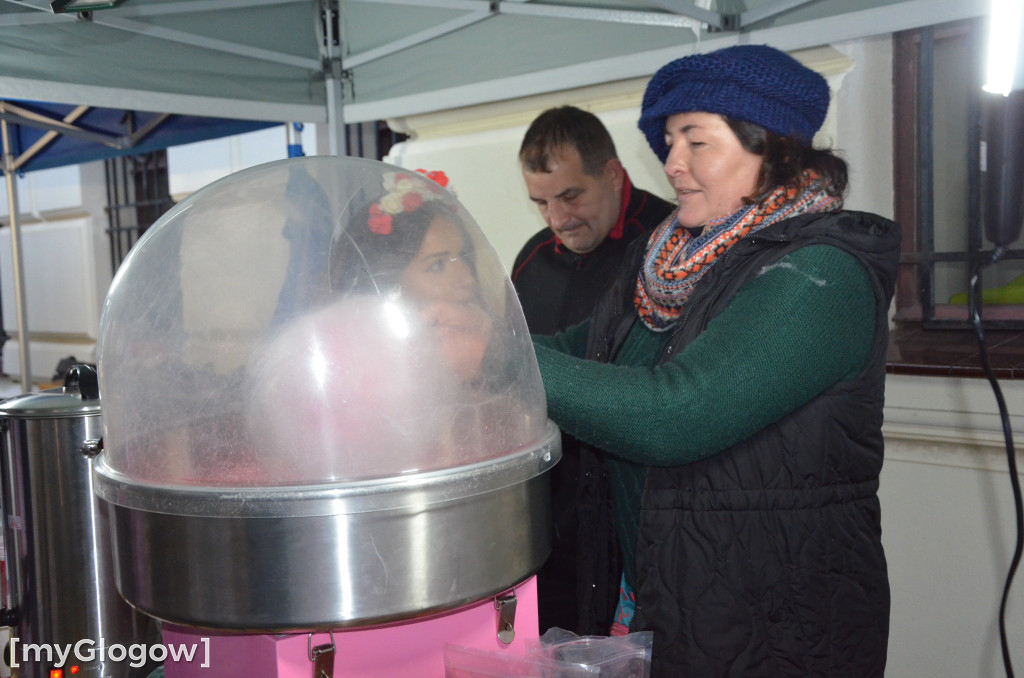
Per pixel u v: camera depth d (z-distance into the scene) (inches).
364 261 20.0
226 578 17.6
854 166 60.3
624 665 23.8
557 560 46.7
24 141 82.0
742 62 30.9
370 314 19.1
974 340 57.3
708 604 30.4
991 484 53.4
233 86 56.9
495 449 20.4
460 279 21.2
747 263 30.9
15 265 84.7
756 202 31.7
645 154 61.9
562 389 27.6
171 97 53.6
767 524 30.3
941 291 61.2
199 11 51.0
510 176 71.1
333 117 62.9
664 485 31.3
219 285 19.7
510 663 20.9
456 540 18.7
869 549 31.5
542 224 69.0
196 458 18.5
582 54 55.4
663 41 52.1
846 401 30.1
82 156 77.8
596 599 37.0
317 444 18.0
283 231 20.5
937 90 60.1
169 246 21.3
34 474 30.7
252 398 18.2
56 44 47.5
